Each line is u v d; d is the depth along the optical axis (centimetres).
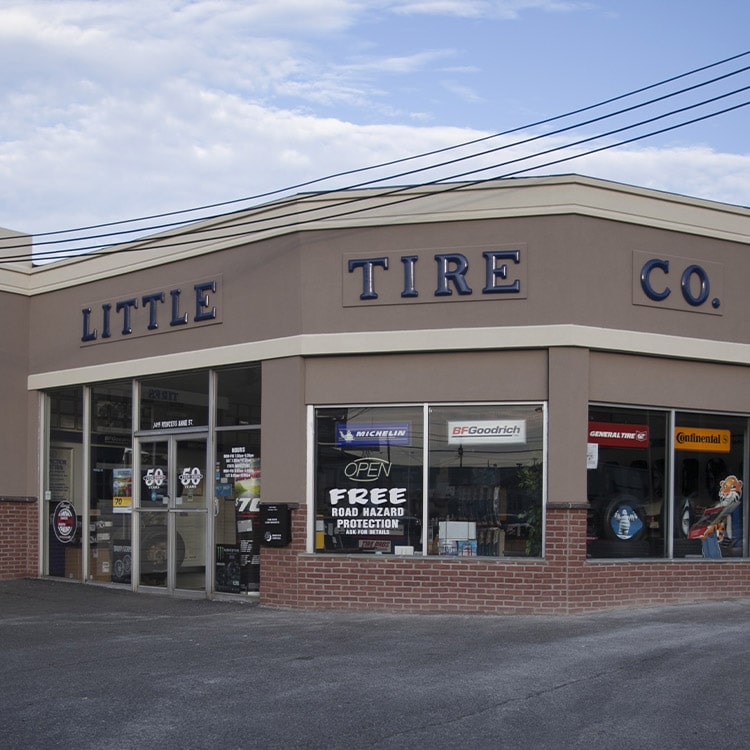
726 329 1448
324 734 740
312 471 1441
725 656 999
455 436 1394
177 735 743
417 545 1393
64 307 1819
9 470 1845
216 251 1559
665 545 1420
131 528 1691
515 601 1331
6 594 1644
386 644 1102
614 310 1366
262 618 1331
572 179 1350
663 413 1430
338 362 1439
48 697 866
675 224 1409
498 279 1368
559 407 1338
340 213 1433
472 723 765
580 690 864
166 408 1645
